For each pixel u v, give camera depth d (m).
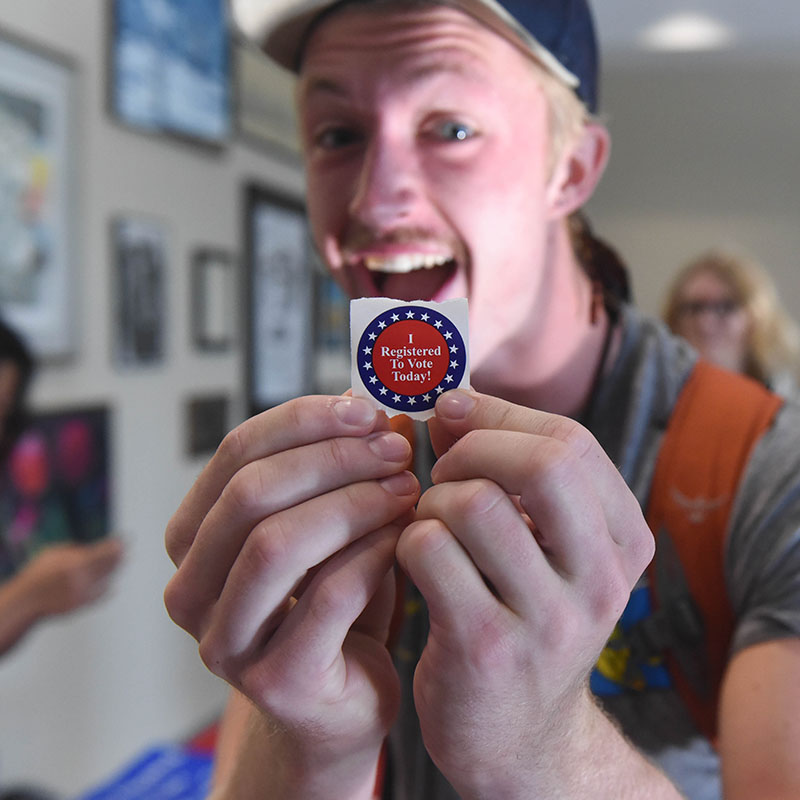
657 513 0.36
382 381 0.29
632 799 0.27
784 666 0.31
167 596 0.26
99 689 1.00
